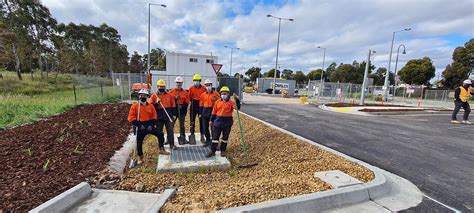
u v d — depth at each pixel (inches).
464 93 457.1
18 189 141.6
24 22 1137.4
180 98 251.9
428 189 161.9
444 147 272.7
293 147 242.1
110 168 187.6
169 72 1077.8
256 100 965.8
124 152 233.6
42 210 116.8
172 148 237.8
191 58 1099.9
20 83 1037.2
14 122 318.7
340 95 987.9
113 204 136.3
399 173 190.5
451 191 159.2
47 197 135.2
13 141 234.2
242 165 203.9
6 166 174.6
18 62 1143.6
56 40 1375.5
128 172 189.5
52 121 339.3
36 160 190.9
